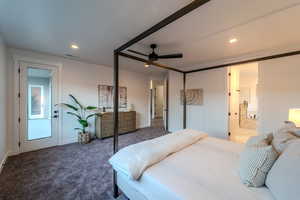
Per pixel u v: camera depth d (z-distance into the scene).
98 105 4.61
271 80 3.12
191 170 1.32
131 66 4.84
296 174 0.80
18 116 3.15
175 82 5.07
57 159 2.84
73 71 4.05
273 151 1.07
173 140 1.97
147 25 2.14
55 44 2.90
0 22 2.06
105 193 1.82
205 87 4.27
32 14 1.87
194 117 4.54
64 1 1.62
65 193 1.81
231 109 3.98
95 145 3.73
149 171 1.31
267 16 1.87
